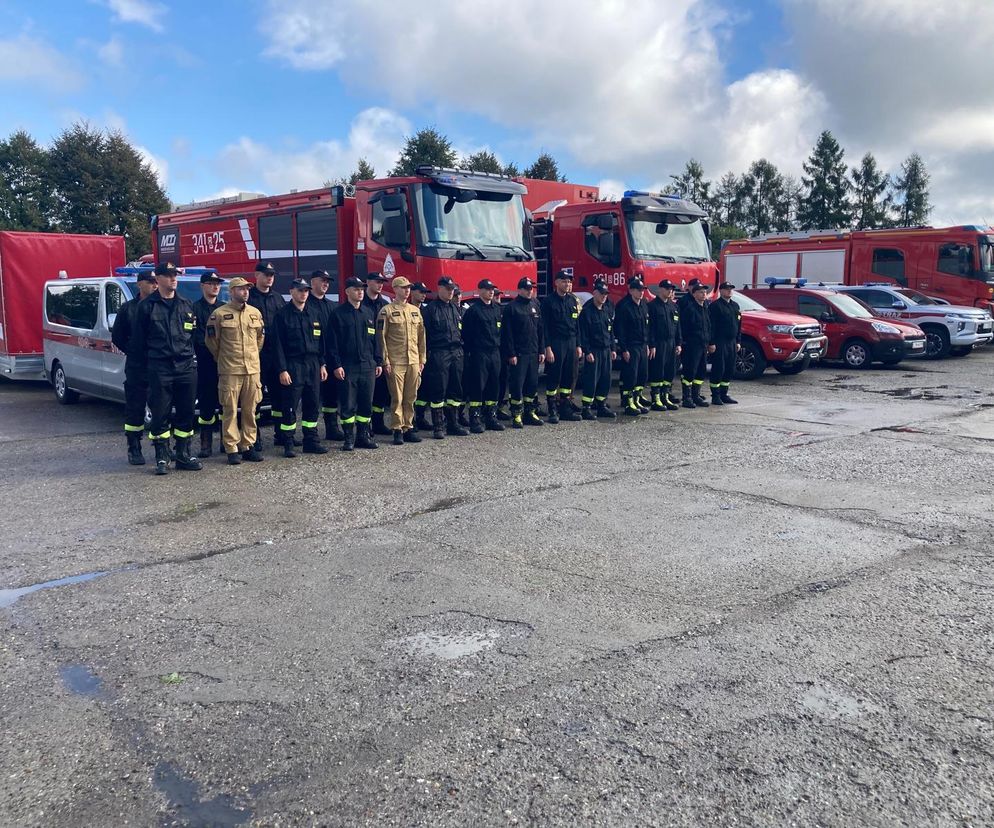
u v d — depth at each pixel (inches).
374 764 130.3
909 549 231.1
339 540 240.7
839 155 2689.5
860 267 909.8
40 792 124.3
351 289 364.2
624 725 140.8
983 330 805.9
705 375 498.0
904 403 510.3
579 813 118.5
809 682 155.3
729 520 260.1
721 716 143.5
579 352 445.7
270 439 402.3
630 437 400.5
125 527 254.1
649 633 177.2
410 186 446.0
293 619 185.2
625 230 564.4
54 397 542.6
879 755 132.3
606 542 238.5
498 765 129.6
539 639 174.4
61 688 155.3
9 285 550.0
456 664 163.2
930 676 157.6
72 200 1724.9
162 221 655.1
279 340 348.5
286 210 526.3
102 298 441.4
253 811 119.7
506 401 470.0
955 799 121.5
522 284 420.5
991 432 408.5
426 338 392.2
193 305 348.5
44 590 203.2
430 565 219.5
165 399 321.1
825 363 747.4
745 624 181.5
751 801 121.0
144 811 119.9
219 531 249.8
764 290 753.6
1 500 285.3
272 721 143.0
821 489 297.9
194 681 157.3
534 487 302.2
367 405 375.2
